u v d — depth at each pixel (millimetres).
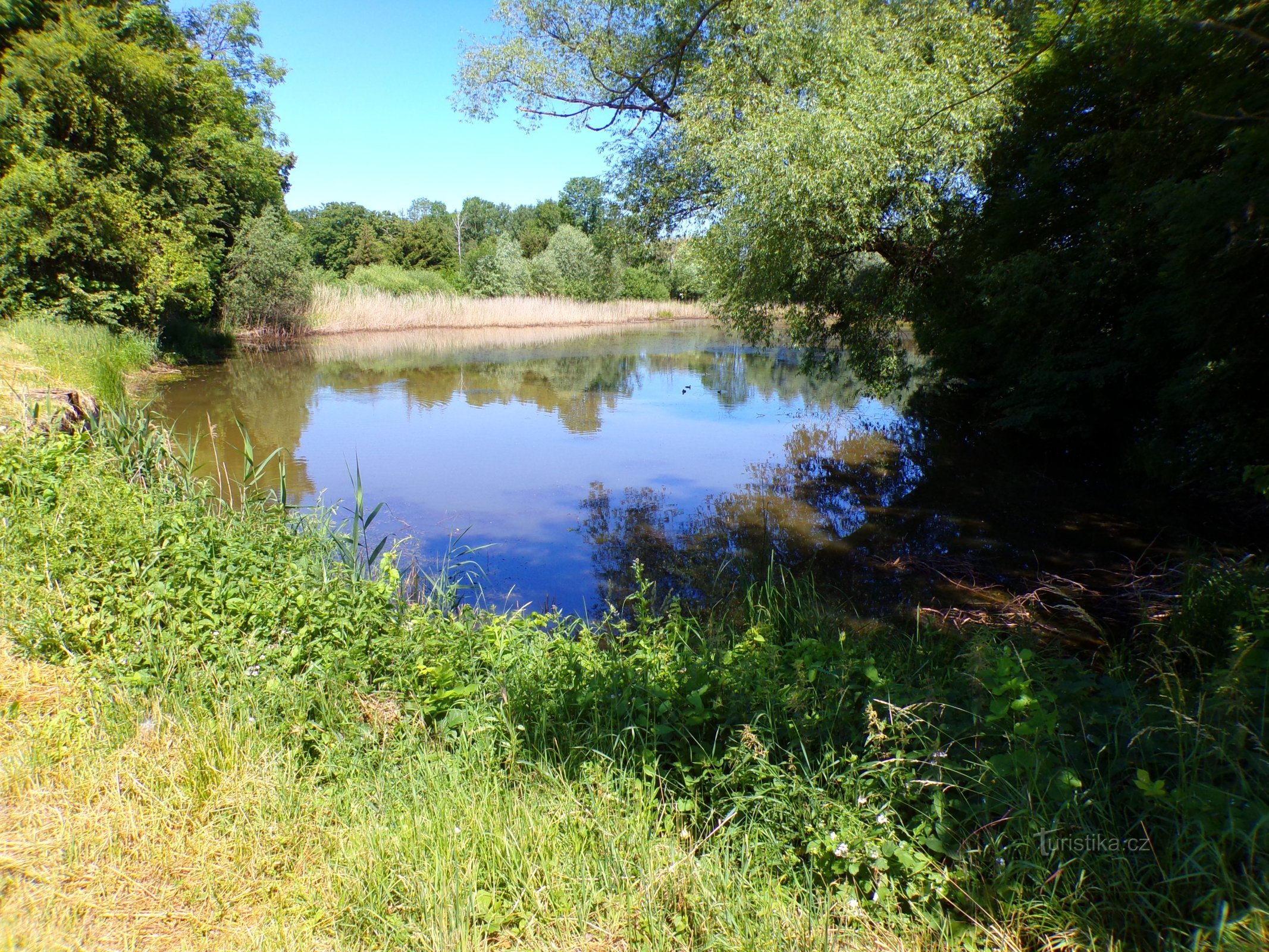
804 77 12023
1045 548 7133
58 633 3672
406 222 66062
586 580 6500
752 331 13633
